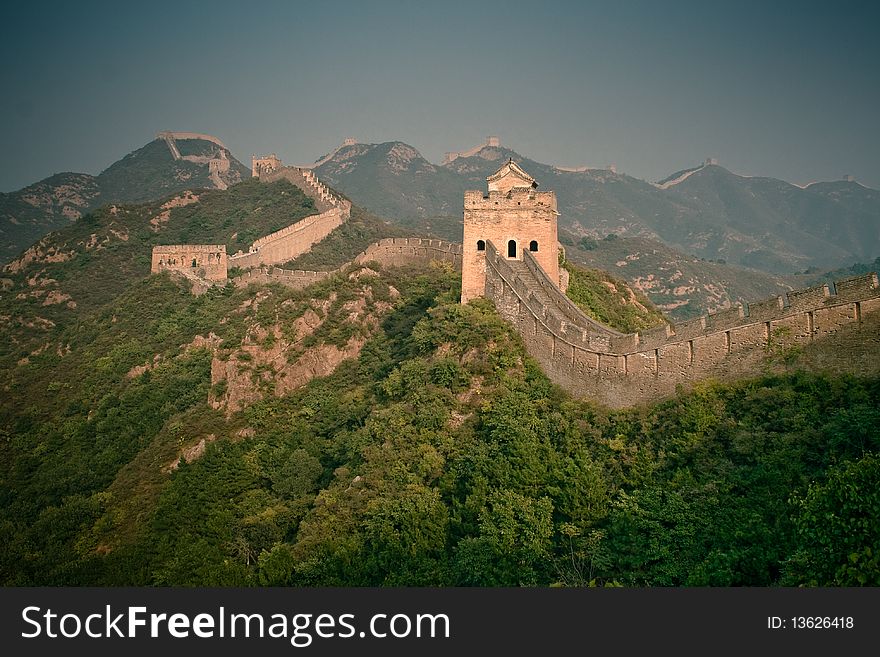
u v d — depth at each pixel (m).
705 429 49.84
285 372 96.19
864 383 45.47
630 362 57.28
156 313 127.62
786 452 44.31
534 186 79.88
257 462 79.62
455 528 54.16
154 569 65.19
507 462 55.66
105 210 174.00
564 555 48.78
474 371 67.31
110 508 81.81
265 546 66.69
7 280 158.25
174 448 88.81
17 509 86.44
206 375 104.56
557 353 63.81
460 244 115.25
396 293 106.62
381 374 87.00
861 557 35.47
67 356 123.44
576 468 52.41
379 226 164.00
